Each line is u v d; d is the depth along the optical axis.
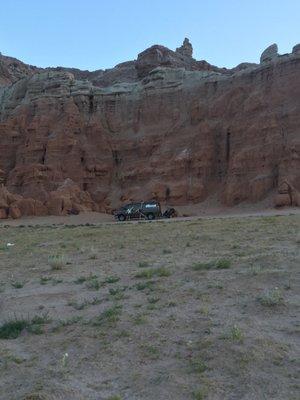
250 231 21.62
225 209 51.25
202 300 10.20
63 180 62.53
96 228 33.19
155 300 10.53
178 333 8.45
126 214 47.84
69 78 71.75
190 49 89.69
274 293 9.77
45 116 67.75
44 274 15.30
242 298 10.05
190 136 59.88
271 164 51.25
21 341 8.98
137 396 6.45
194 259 15.29
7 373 7.50
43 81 72.44
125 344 8.23
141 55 80.00
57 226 41.72
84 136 66.06
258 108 55.47
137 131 65.25
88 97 69.12
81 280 13.62
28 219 53.97
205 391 6.34
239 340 7.75
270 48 60.34
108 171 64.06
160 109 64.75
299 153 49.75
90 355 7.93
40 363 7.82
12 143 69.12
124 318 9.49
